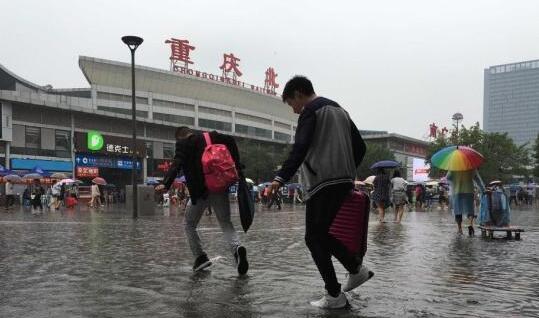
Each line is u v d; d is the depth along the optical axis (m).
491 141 47.84
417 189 31.44
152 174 55.94
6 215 19.83
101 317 3.47
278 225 13.14
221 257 6.36
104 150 49.53
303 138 3.77
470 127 48.75
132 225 12.91
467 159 10.45
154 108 62.72
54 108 45.81
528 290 4.47
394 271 5.50
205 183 5.17
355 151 4.10
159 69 63.19
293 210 25.09
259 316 3.47
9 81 52.53
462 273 5.40
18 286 4.57
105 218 16.83
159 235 9.87
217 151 5.16
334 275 3.76
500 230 9.64
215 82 69.44
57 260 6.27
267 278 4.93
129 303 3.87
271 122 79.56
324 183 3.82
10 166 42.56
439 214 21.78
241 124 73.69
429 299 4.03
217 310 3.64
